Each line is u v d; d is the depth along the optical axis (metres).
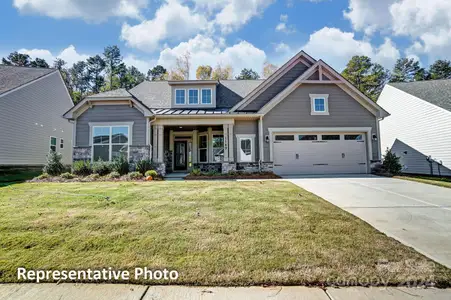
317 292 2.30
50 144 17.42
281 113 12.92
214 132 14.73
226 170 12.34
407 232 3.86
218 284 2.42
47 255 2.97
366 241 3.38
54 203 5.32
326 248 3.15
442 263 2.82
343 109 13.13
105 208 4.93
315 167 12.82
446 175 12.99
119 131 12.08
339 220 4.24
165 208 4.94
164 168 11.96
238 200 5.64
